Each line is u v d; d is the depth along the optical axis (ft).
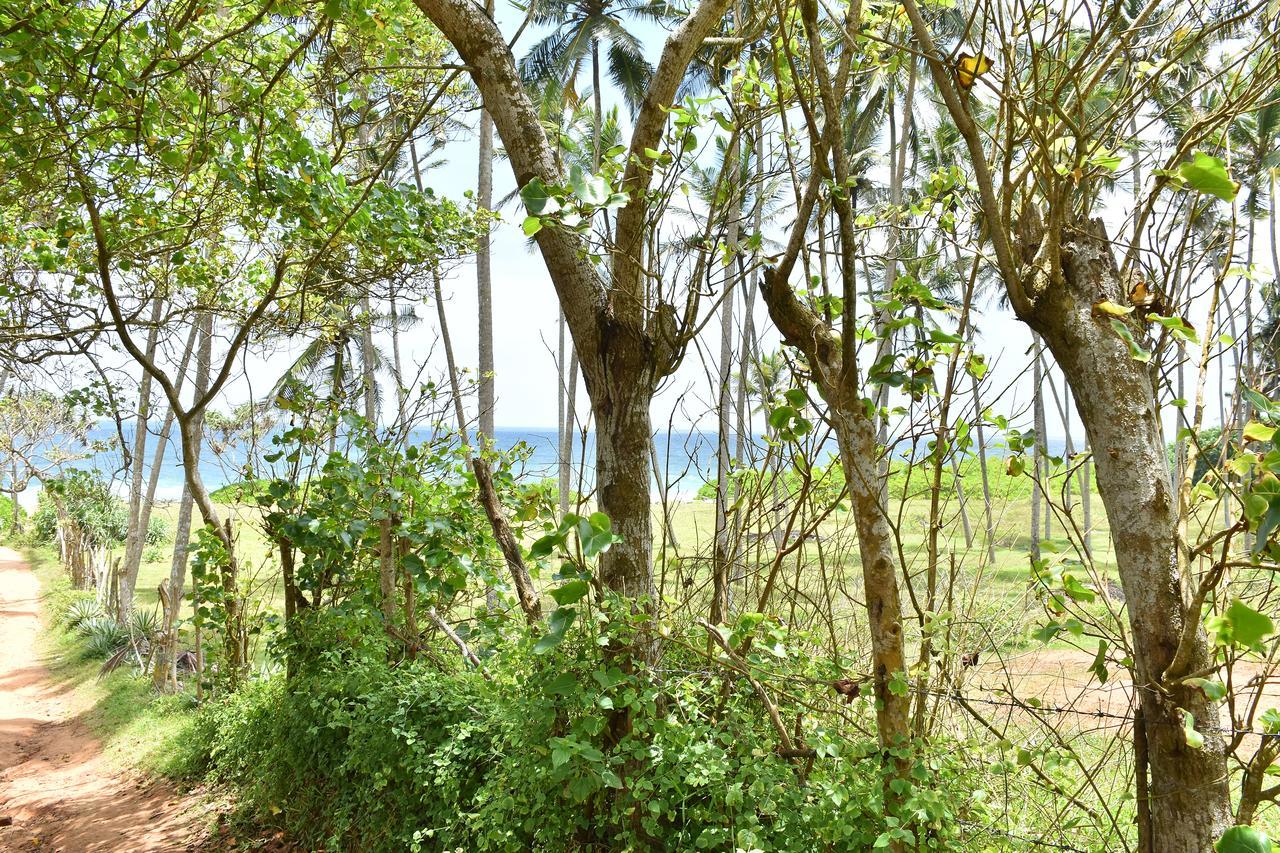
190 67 16.16
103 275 17.65
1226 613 5.60
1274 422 5.76
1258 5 6.41
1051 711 8.11
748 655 10.63
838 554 11.35
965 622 9.78
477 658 16.96
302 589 20.85
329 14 13.25
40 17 13.24
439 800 12.78
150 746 25.22
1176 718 6.03
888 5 9.66
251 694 21.65
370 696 15.11
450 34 11.33
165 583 34.32
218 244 23.04
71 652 41.98
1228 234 7.50
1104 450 6.42
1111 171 7.38
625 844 9.93
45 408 41.88
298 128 18.89
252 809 18.35
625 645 9.69
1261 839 5.17
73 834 19.25
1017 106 7.27
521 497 16.47
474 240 23.48
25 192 17.06
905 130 50.39
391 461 18.57
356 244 20.52
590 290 10.79
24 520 100.07
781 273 7.99
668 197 9.87
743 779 8.84
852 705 10.35
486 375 19.81
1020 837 8.34
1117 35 6.90
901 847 7.85
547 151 11.02
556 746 8.98
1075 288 6.67
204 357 25.90
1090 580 8.06
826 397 8.09
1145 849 6.33
